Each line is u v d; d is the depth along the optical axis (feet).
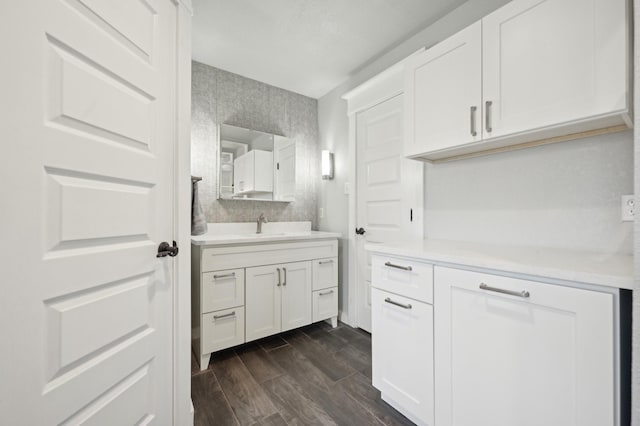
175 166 3.80
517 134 3.93
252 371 5.90
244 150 8.46
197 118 7.74
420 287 4.14
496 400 3.30
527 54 3.74
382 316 4.75
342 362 6.27
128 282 3.16
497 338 3.31
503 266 3.24
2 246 2.05
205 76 7.89
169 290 3.75
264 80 8.80
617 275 2.52
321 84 9.09
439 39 6.10
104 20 2.78
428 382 4.00
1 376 2.06
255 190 8.63
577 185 4.21
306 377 5.67
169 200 3.72
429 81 4.96
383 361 4.72
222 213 8.12
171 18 3.74
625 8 3.00
